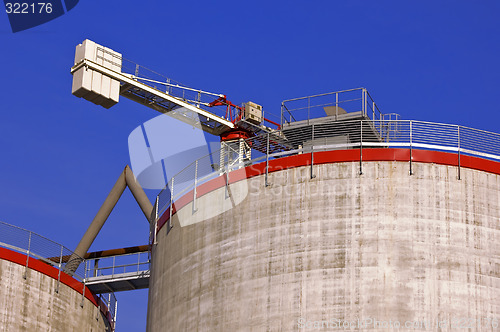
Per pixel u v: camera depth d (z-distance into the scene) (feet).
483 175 154.20
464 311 144.05
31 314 182.29
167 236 171.94
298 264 150.61
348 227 150.71
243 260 155.43
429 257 147.23
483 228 150.20
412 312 143.84
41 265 187.32
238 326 151.23
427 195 151.74
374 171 153.89
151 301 173.17
